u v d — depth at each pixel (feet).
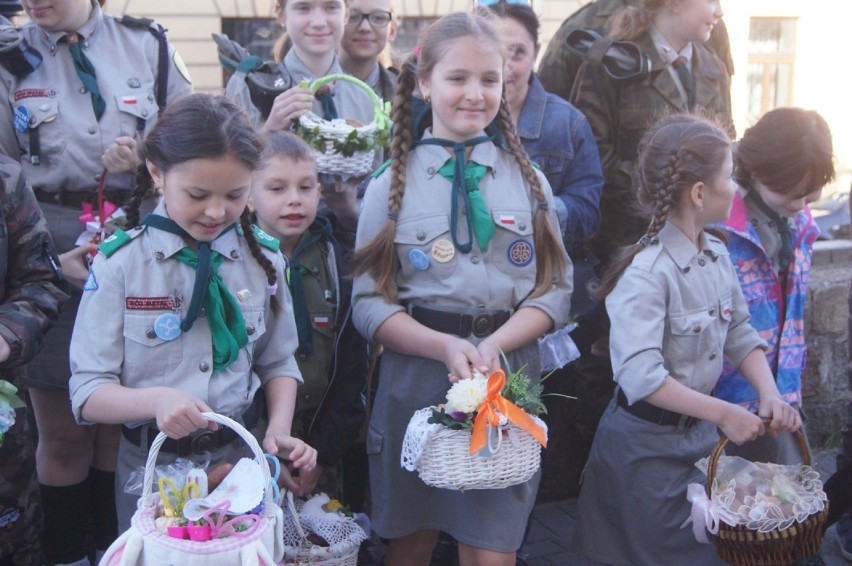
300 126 10.98
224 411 8.29
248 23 35.60
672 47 13.44
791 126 10.62
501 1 12.23
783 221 11.18
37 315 8.73
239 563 6.89
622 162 13.51
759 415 9.92
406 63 10.03
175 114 7.75
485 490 9.40
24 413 9.30
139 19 11.53
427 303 9.71
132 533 7.02
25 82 10.73
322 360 10.50
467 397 8.45
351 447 11.93
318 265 10.59
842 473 12.12
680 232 9.92
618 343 9.64
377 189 9.97
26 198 9.00
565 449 14.25
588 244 13.94
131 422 8.10
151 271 8.12
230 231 8.50
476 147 9.84
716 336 9.96
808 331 15.90
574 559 12.61
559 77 14.48
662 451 9.76
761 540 8.86
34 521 9.45
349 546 9.27
